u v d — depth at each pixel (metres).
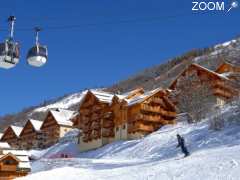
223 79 71.44
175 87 79.06
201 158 23.44
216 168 18.31
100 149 64.88
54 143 102.12
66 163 51.44
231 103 56.12
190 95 62.34
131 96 74.44
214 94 69.62
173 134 53.62
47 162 55.31
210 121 49.94
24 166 49.47
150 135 60.22
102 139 72.69
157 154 47.75
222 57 134.50
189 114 60.34
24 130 112.44
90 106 78.94
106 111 74.81
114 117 73.31
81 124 79.94
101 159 52.53
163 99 70.62
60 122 103.44
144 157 48.88
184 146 29.28
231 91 71.62
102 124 73.75
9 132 117.50
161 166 22.88
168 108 70.81
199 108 59.84
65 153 77.44
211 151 28.75
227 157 21.19
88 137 76.56
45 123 108.06
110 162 46.47
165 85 142.62
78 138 80.19
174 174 18.86
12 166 49.00
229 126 46.69
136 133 66.75
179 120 66.94
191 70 76.62
